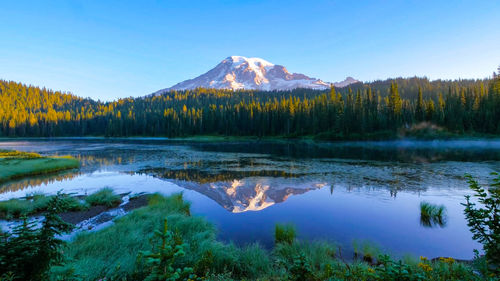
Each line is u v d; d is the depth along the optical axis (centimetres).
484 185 1841
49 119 14175
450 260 616
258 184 2103
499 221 353
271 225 1138
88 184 2167
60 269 404
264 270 682
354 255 820
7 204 1367
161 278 310
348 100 9150
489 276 408
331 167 2903
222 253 730
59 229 334
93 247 750
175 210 1288
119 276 572
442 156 3706
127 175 2598
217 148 6181
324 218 1230
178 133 11581
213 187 2025
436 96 13688
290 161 3538
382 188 1850
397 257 794
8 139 11519
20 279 293
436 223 1146
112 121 14038
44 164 2848
